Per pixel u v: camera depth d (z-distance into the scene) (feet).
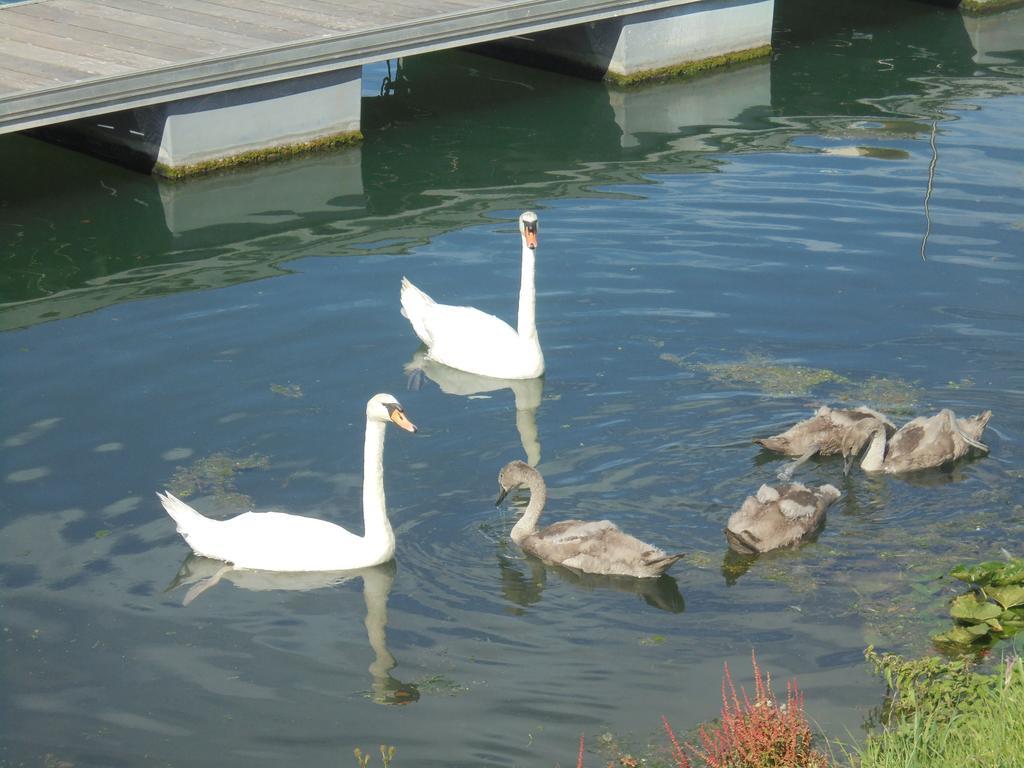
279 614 31.83
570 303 47.91
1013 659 28.25
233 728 27.68
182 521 34.37
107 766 26.71
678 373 42.86
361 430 40.04
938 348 43.83
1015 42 82.74
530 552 34.32
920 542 33.81
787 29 87.20
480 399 42.04
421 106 73.15
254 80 61.98
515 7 69.36
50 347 44.98
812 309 46.80
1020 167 59.77
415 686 28.89
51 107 56.90
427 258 52.60
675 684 28.71
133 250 53.72
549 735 27.17
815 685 28.40
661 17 75.77
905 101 71.00
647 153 64.13
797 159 62.08
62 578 33.01
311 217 57.16
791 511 33.53
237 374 43.16
